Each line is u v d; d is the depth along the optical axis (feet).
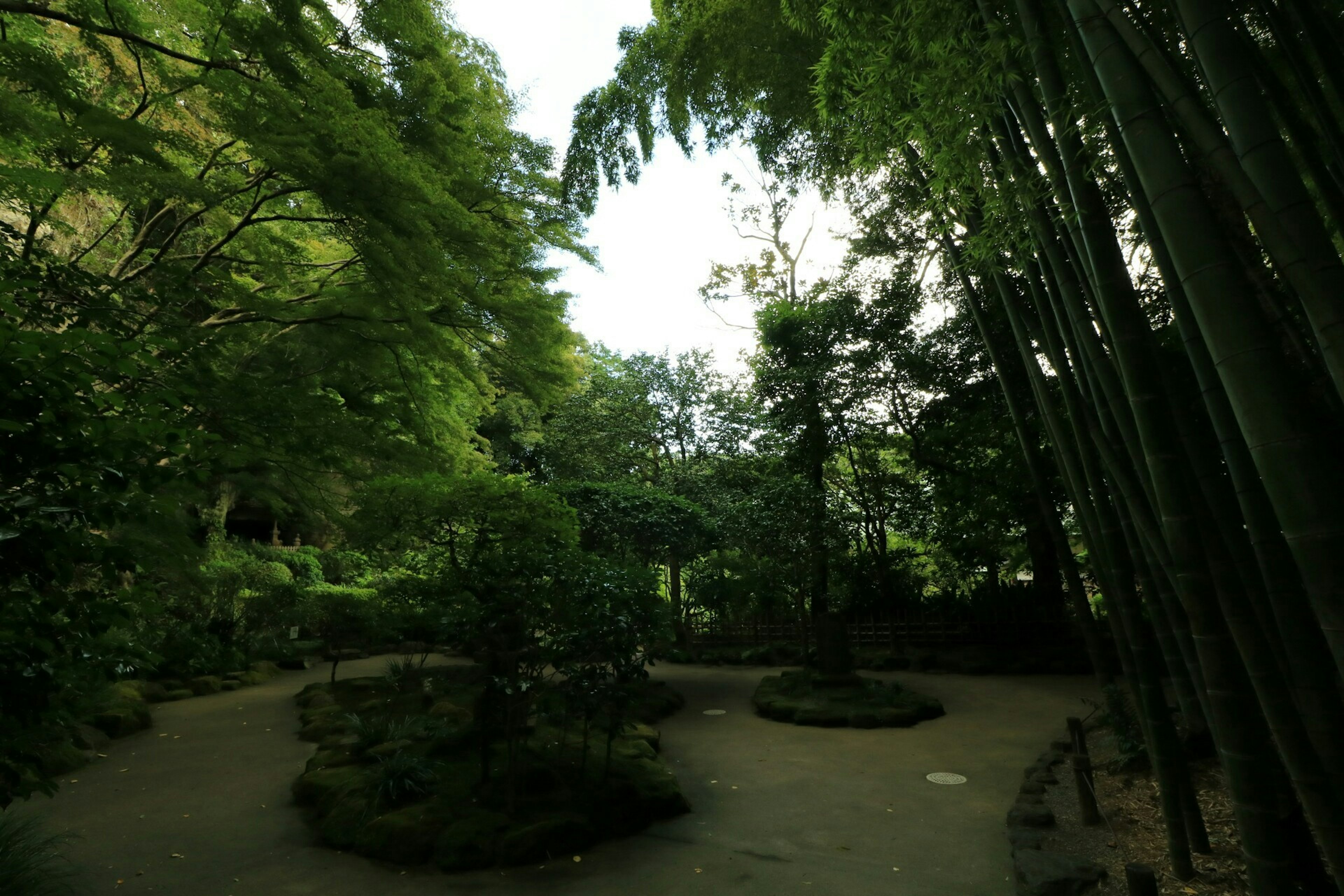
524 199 26.96
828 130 20.33
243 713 28.30
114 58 19.47
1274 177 4.79
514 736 14.97
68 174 13.56
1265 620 7.86
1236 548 7.85
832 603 43.80
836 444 39.37
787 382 38.17
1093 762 18.20
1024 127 9.76
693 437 55.11
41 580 6.25
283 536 59.16
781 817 15.84
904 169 14.20
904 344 37.06
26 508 5.82
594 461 55.57
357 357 22.13
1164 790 11.06
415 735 19.48
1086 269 9.02
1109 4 6.04
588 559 19.13
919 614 41.34
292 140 15.30
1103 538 11.78
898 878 12.41
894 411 38.91
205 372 14.23
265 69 16.78
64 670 7.13
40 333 6.01
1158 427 7.04
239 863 13.39
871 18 9.91
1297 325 8.23
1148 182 5.58
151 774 19.74
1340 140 8.14
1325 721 5.32
